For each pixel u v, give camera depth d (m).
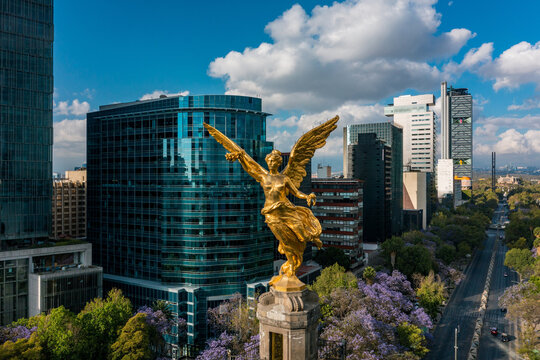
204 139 113.31
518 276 167.38
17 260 99.19
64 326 73.50
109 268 130.88
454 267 170.50
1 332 78.69
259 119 121.12
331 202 162.75
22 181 108.56
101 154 132.50
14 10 107.69
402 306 99.69
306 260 148.25
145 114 120.69
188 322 109.62
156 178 118.12
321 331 81.81
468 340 104.62
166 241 114.69
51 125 114.56
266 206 36.75
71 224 195.88
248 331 89.38
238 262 114.19
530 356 87.69
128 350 75.50
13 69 107.31
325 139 38.47
